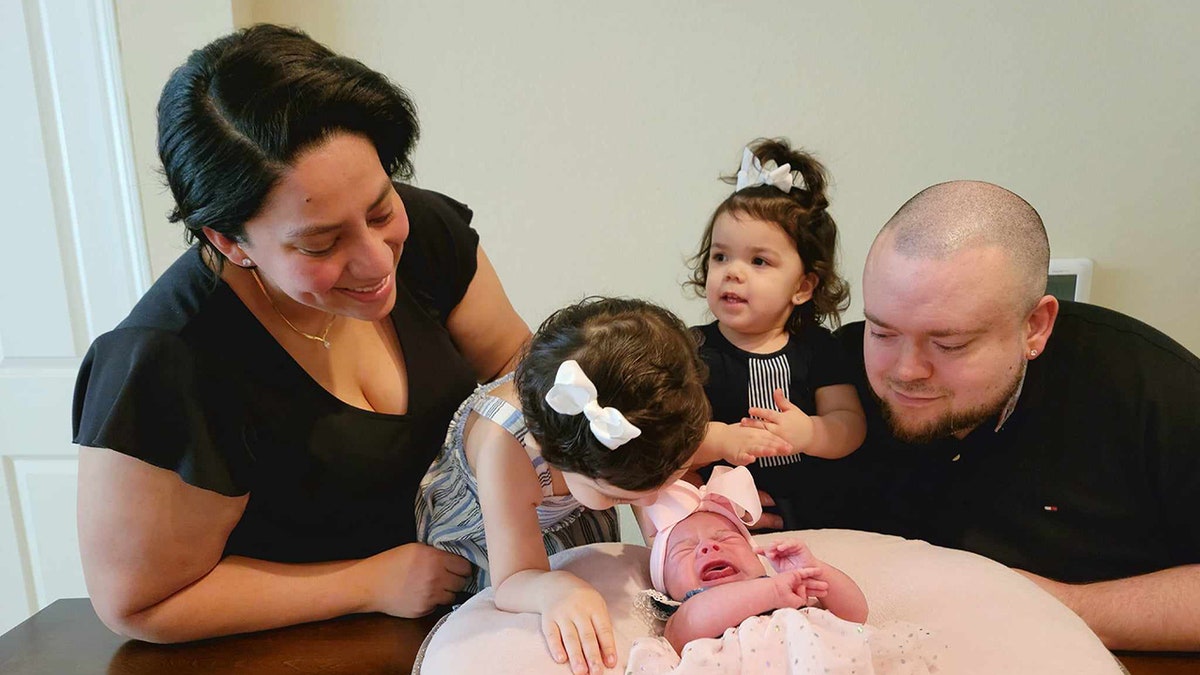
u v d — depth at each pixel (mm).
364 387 1080
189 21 1644
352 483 1055
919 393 1017
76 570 1970
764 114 1779
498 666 844
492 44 1782
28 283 1812
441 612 1120
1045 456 1090
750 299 1265
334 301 881
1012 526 1120
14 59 1679
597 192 1860
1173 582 1003
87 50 1667
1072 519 1090
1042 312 1018
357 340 1074
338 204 782
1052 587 1048
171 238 1778
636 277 1909
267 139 738
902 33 1704
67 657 1009
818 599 923
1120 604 1004
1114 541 1087
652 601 985
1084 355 1096
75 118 1711
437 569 1093
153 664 993
